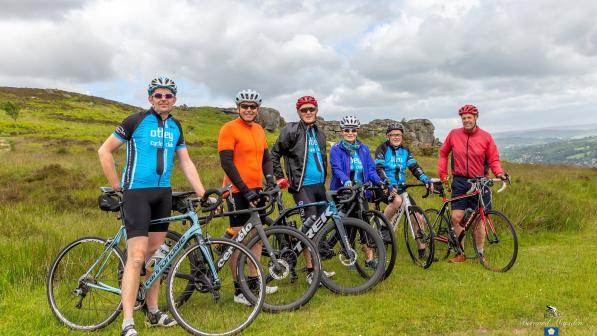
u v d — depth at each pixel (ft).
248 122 15.85
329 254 16.72
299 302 14.64
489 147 21.08
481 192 20.45
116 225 26.37
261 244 15.72
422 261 20.49
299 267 18.67
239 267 14.56
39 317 14.06
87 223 27.07
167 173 13.07
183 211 14.01
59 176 49.78
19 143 123.03
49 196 37.86
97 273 14.07
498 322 13.32
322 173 17.85
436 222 22.54
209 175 52.47
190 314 14.28
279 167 17.47
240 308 14.94
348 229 17.03
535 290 16.11
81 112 307.78
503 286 16.85
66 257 15.64
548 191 37.76
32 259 18.34
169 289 13.04
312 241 15.66
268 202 16.11
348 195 16.96
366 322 13.48
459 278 18.24
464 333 12.63
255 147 15.88
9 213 28.78
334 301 15.43
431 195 36.83
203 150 121.29
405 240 21.52
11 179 48.60
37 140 136.36
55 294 14.48
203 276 13.76
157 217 13.26
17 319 13.89
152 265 13.82
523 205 29.35
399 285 17.20
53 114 276.82
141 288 13.44
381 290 16.60
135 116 12.67
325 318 13.88
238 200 15.69
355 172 19.48
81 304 14.14
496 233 21.80
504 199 31.35
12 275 17.21
